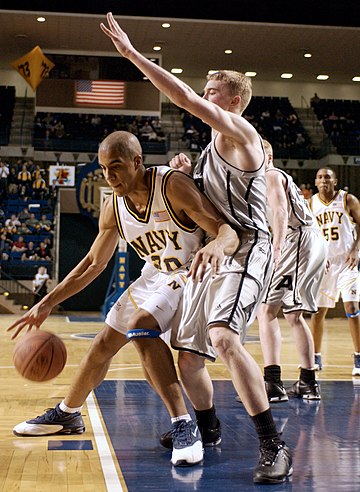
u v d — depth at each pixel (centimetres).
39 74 1967
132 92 2050
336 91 2375
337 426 358
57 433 327
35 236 1819
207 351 291
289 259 443
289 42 1967
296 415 388
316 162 2048
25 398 428
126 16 1784
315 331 591
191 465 272
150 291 304
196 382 300
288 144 2156
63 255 1923
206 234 291
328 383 520
